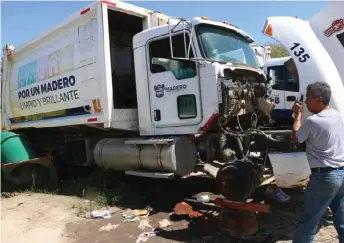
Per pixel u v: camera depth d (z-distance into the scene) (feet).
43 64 25.46
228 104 16.40
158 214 17.80
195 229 15.61
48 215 17.88
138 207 19.10
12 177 23.80
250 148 16.52
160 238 14.73
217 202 15.38
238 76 18.25
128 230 15.78
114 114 19.75
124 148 20.12
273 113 31.68
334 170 11.20
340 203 11.87
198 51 17.16
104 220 17.12
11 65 30.32
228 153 17.24
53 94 24.47
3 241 14.93
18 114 29.63
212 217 16.89
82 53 21.27
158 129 19.02
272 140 15.79
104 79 19.60
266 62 32.53
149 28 20.07
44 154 26.07
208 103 16.75
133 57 22.09
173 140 17.57
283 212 17.56
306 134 11.53
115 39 23.63
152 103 19.20
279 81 31.45
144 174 18.70
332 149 11.27
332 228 15.29
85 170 27.84
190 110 17.49
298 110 12.34
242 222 14.69
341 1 15.61
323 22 16.07
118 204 19.74
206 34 17.71
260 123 19.17
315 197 11.40
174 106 18.17
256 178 14.98
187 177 24.32
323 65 15.34
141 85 19.65
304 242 11.69
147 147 18.79
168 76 18.33
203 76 16.89
